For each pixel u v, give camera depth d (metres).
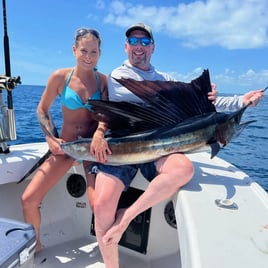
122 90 2.23
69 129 2.38
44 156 2.29
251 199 1.67
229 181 1.93
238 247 1.23
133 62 2.32
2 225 1.38
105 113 2.01
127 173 2.00
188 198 1.66
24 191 2.34
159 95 2.01
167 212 2.14
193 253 1.20
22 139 8.06
